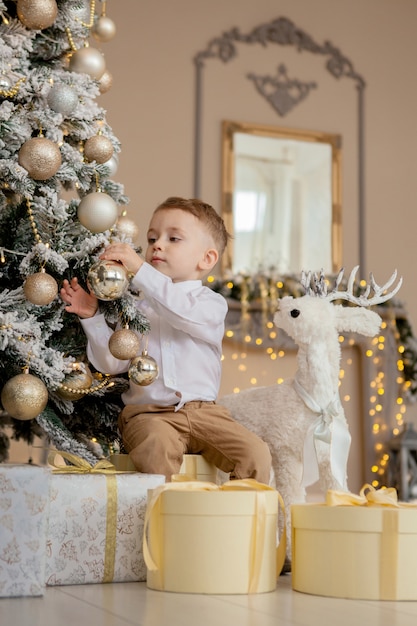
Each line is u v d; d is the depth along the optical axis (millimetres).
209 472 1700
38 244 1613
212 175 4473
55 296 1638
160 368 1752
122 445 1952
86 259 1669
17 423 2105
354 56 4898
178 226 1879
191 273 1888
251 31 4680
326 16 4871
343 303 4430
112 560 1374
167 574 1279
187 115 4469
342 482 1789
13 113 1696
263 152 4590
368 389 4512
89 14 1951
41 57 1944
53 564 1328
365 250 4723
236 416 1875
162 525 1297
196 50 4543
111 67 4352
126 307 1635
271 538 1320
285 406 1826
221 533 1266
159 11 4496
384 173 4855
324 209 4656
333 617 1103
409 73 5012
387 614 1131
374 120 4883
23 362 1646
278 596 1266
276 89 4680
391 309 4547
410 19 5039
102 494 1379
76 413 1939
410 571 1247
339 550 1267
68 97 1705
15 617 1073
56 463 1651
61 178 1732
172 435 1644
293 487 1812
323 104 4781
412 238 4855
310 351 1835
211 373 1807
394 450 4426
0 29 1756
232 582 1263
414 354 4578
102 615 1088
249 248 4488
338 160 4723
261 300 4340
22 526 1238
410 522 1255
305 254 4586
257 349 4406
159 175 4363
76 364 1701
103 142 1803
